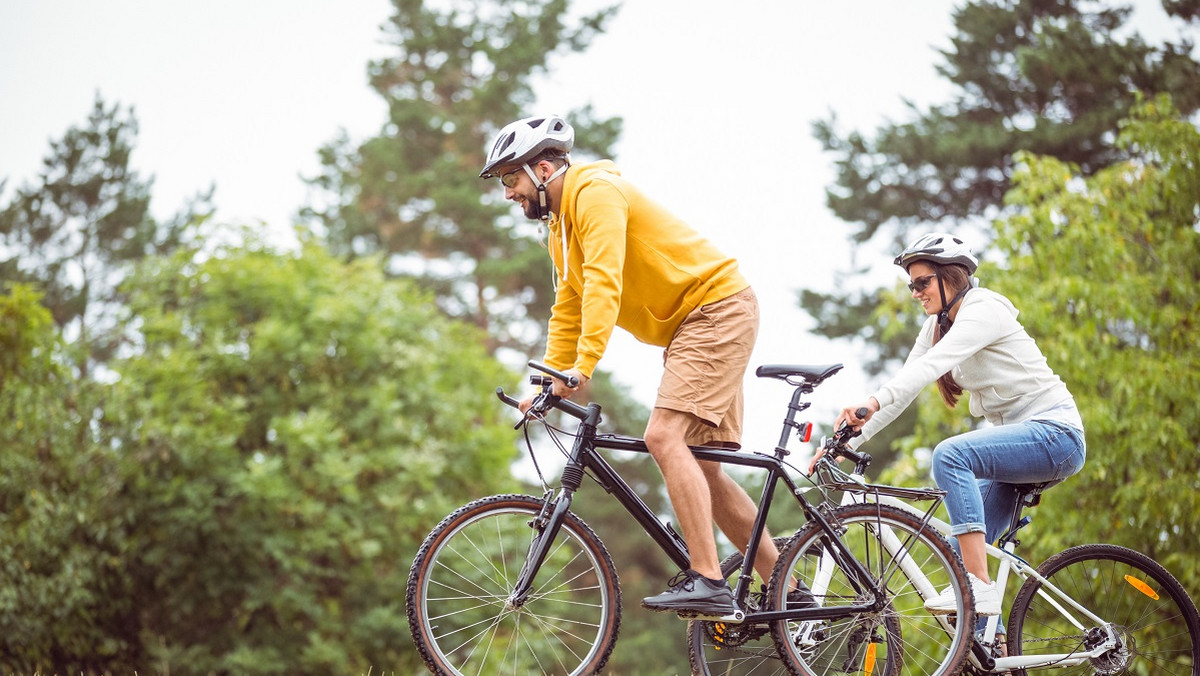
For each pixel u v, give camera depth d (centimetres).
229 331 1355
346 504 1291
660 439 353
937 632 697
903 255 402
